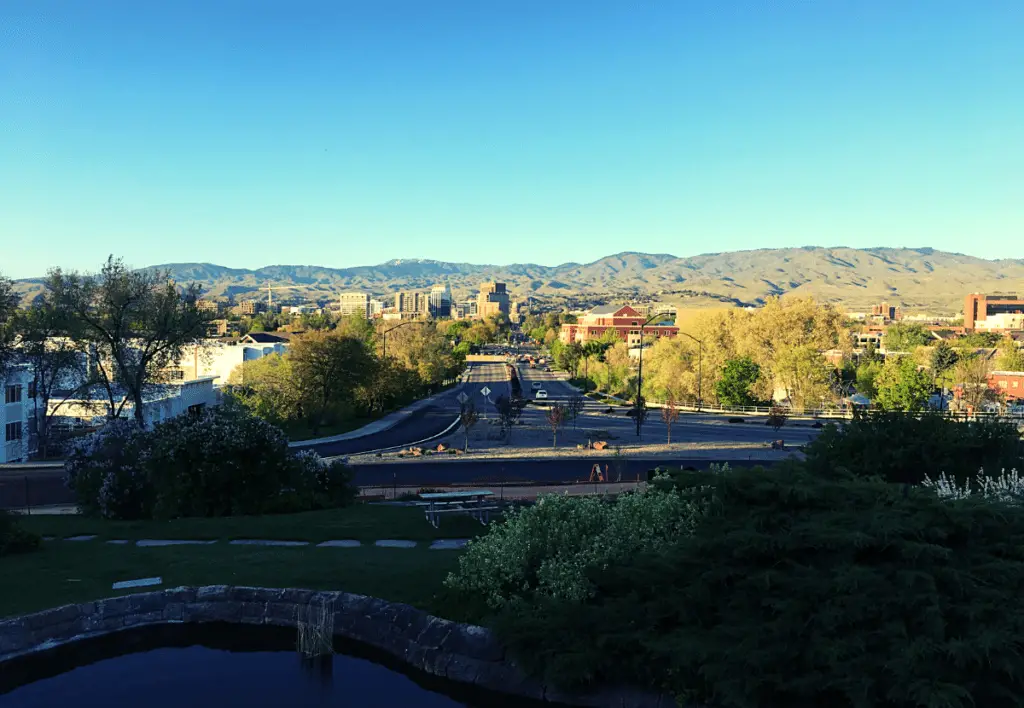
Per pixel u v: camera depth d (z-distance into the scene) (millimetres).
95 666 11766
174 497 21375
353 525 19391
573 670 10211
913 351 107438
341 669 11820
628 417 69500
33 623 11773
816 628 9172
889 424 17328
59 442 55375
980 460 16219
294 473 22875
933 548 9062
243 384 65188
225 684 11164
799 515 10406
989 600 8836
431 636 11719
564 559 12469
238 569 14586
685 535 12469
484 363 195875
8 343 43656
